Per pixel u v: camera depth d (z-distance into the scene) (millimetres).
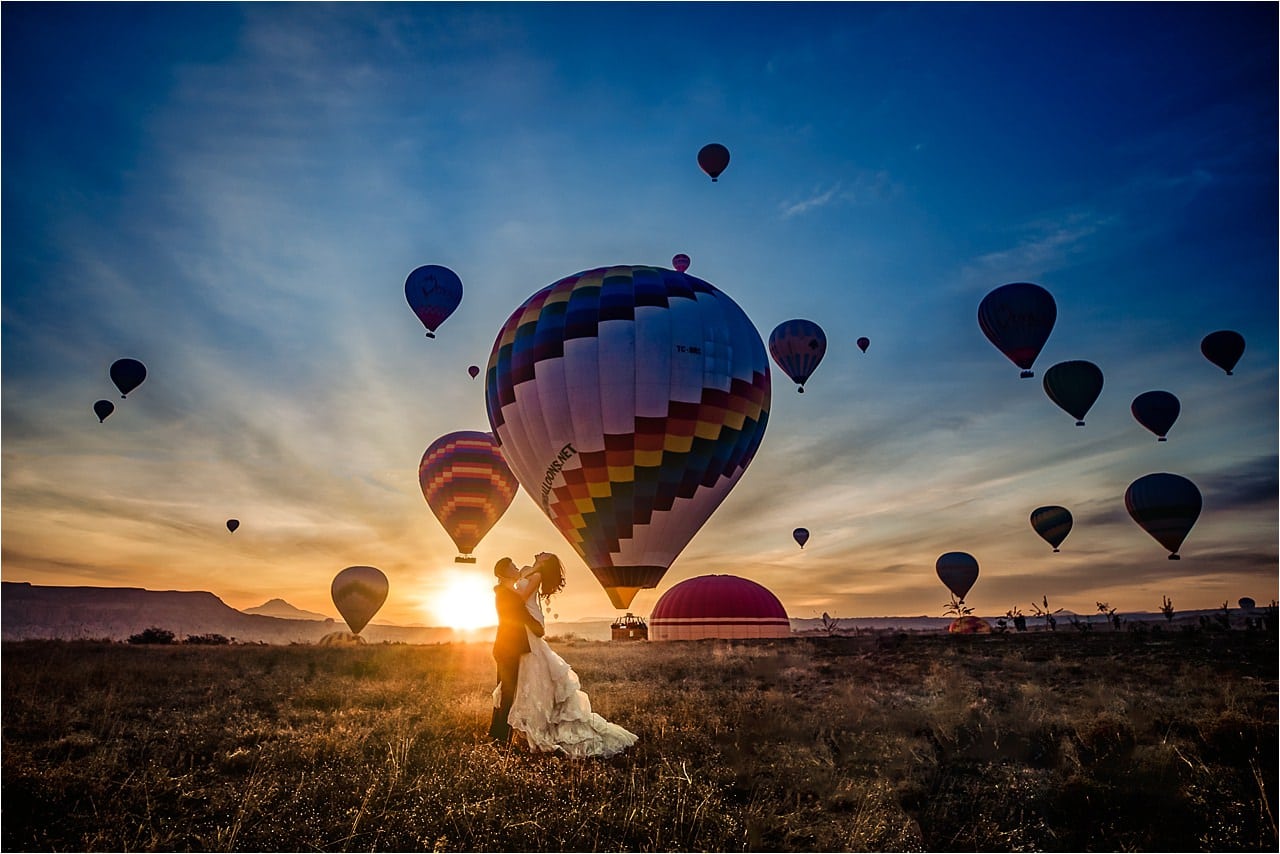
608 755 7242
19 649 19672
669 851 4918
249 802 5594
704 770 6590
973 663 16656
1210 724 7480
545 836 5121
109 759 6742
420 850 4965
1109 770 6355
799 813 5664
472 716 9125
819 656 20141
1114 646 18875
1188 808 5676
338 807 5625
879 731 8195
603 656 21047
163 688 11852
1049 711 9164
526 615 7777
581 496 25484
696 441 25297
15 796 5594
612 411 24953
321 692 11336
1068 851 5129
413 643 30078
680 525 25828
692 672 15438
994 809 5832
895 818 5547
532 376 25766
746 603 44406
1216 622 23719
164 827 5242
